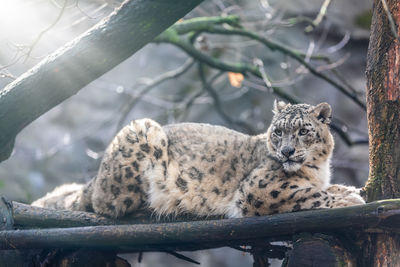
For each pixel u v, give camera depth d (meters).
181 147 7.88
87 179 14.18
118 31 6.07
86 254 7.13
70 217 7.36
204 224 6.22
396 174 5.95
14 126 6.40
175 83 19.34
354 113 18.58
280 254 7.00
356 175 17.73
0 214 7.19
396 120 5.99
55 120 18.58
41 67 6.18
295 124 7.31
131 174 7.51
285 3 17.92
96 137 18.33
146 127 7.73
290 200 6.99
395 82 6.00
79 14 11.69
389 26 6.07
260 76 11.96
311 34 18.41
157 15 6.07
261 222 5.97
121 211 7.48
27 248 6.74
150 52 19.84
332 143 7.72
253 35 11.62
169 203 7.55
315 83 19.00
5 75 7.05
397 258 5.75
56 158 17.61
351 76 18.84
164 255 18.06
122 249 7.53
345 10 19.08
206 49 12.64
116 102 19.27
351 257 5.82
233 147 7.92
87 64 6.18
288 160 7.18
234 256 18.11
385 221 5.51
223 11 12.86
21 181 16.48
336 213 5.64
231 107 19.44
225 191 7.55
